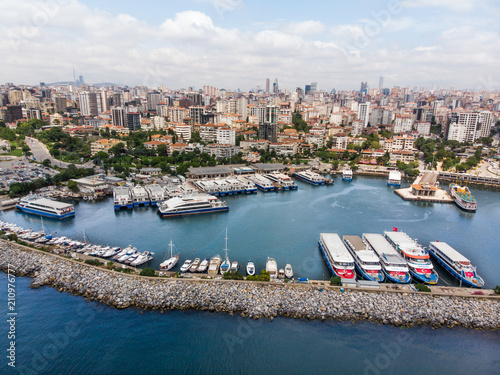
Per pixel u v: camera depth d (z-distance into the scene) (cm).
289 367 10156
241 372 9938
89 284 13475
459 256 15638
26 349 10675
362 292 13075
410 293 13050
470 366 10350
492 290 13388
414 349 10862
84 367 10062
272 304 12425
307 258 16462
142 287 13150
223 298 12675
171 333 11294
